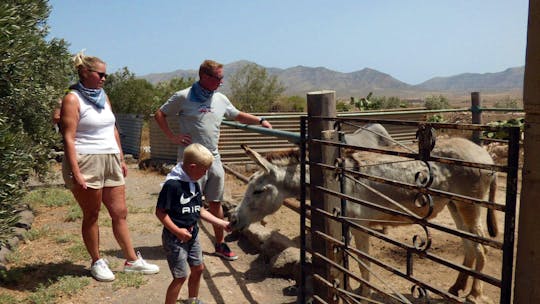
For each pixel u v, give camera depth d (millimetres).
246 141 12156
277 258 5074
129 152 17844
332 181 3730
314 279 3979
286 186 4871
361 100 19812
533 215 1944
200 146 3650
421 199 2695
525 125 1965
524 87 1946
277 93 30531
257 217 4883
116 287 4500
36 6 5711
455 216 4902
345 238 3494
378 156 4555
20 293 4355
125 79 28984
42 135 7500
